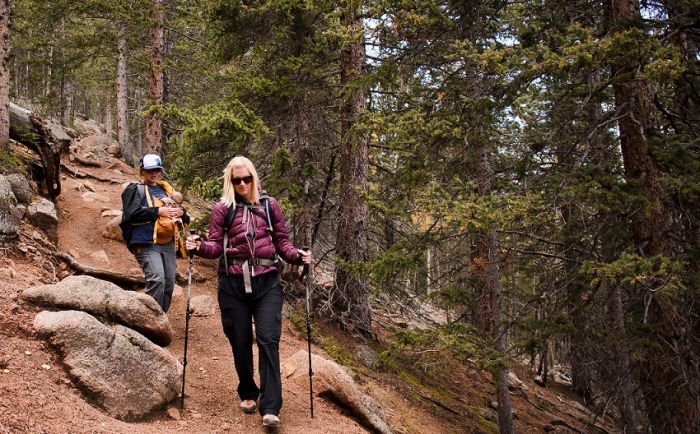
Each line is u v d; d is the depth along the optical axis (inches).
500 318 360.2
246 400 201.0
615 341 284.5
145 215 239.9
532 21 320.5
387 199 376.2
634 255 232.7
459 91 313.0
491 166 369.1
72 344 171.9
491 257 363.9
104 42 636.1
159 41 598.2
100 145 711.7
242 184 193.9
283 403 222.7
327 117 490.3
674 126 297.9
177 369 199.6
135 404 174.6
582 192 256.7
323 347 361.7
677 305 264.8
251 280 189.0
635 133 285.4
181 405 192.1
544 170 305.7
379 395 338.0
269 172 435.5
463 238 394.3
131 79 985.5
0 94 334.0
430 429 335.6
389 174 451.2
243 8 407.5
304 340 355.9
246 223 190.5
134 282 311.0
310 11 425.7
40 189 369.7
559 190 266.7
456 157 351.9
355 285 436.8
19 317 181.6
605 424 489.4
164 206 245.3
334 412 234.8
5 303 185.5
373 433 244.1
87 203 441.1
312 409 213.8
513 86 283.9
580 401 761.0
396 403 347.3
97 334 177.3
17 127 366.9
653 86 287.9
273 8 408.5
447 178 361.4
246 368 195.5
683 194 252.7
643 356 265.0
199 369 233.9
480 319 406.9
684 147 260.4
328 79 473.4
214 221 191.3
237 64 511.2
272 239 199.2
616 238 283.6
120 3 540.1
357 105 432.5
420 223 399.2
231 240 190.7
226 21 423.8
